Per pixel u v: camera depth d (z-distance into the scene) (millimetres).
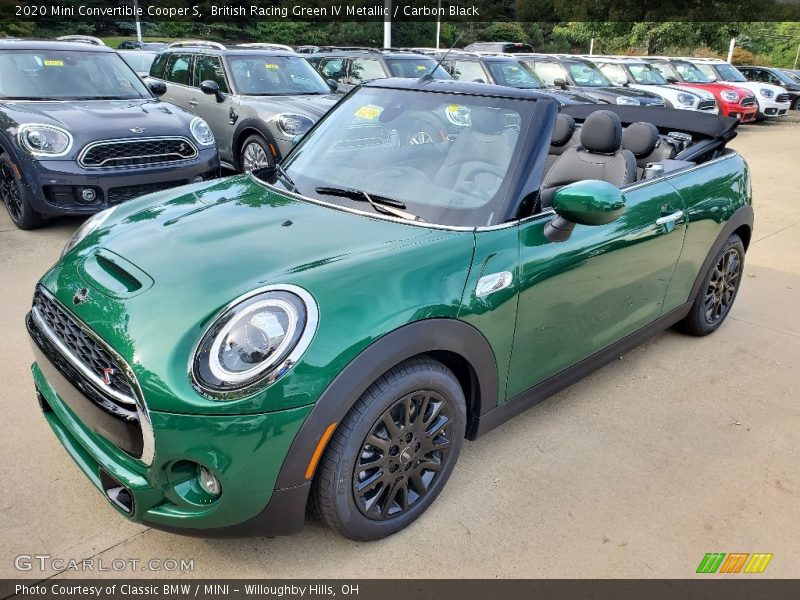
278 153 6539
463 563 2182
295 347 1804
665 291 3367
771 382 3557
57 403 2225
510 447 2838
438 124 2777
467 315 2168
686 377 3564
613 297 2918
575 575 2160
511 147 2572
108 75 6035
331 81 8508
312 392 1807
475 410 2441
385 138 2867
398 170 2695
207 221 2434
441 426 2256
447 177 2584
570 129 3949
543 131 2598
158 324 1872
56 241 5070
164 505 1916
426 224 2365
